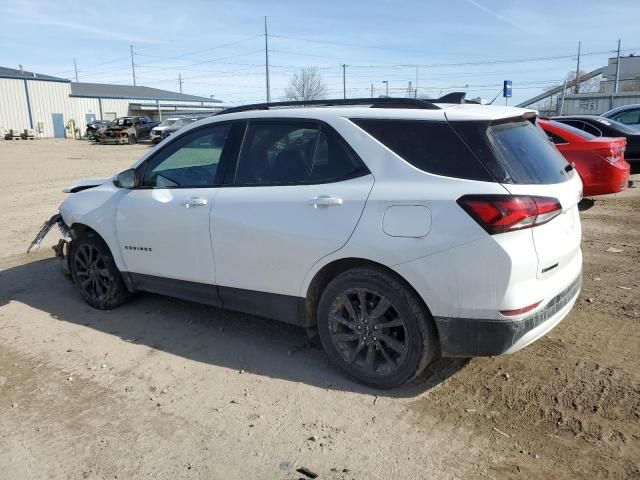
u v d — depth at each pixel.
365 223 3.43
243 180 4.11
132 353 4.33
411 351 3.43
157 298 5.52
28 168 20.42
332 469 2.89
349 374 3.75
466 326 3.22
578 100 39.97
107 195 5.05
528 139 3.56
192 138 4.50
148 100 64.38
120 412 3.49
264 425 3.30
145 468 2.96
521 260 3.10
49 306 5.42
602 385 3.56
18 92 51.59
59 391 3.78
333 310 3.71
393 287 3.40
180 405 3.55
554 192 3.29
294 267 3.78
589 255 6.47
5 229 9.02
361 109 3.68
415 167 3.37
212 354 4.27
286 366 4.03
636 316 4.62
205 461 3.00
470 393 3.54
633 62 72.50
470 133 3.28
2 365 4.18
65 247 5.89
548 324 3.36
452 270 3.19
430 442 3.09
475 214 3.10
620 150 8.70
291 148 3.91
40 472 2.96
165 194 4.52
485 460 2.92
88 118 58.00
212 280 4.28
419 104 3.57
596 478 2.76
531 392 3.52
